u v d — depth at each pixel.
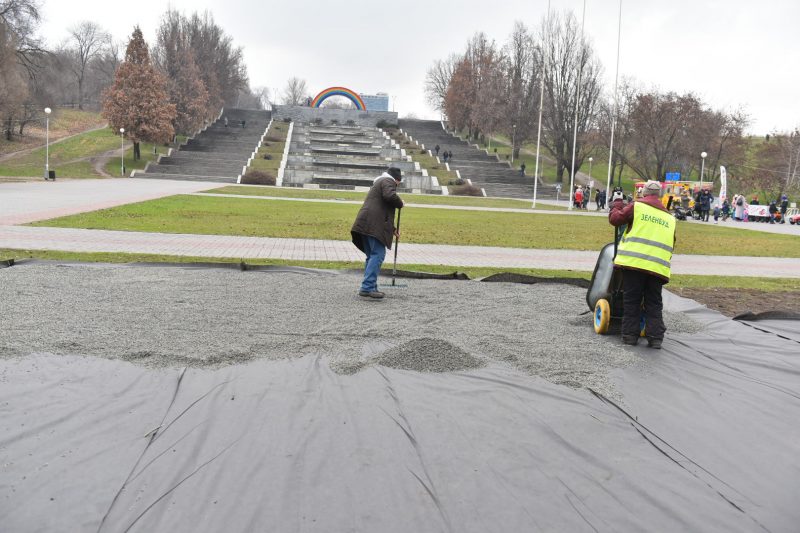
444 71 103.81
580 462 3.45
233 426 3.71
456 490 3.07
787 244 20.00
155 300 7.06
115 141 67.56
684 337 6.47
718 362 5.58
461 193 54.12
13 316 6.02
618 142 61.53
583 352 5.65
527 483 3.18
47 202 22.33
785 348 6.12
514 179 62.28
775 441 3.85
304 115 92.12
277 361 4.97
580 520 2.85
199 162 60.53
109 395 4.13
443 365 5.01
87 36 99.81
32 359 4.75
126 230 14.52
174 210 21.22
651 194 6.15
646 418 4.14
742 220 39.00
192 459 3.28
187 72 70.25
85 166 55.56
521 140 70.75
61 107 89.88
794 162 58.91
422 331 6.14
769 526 2.87
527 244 16.03
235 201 28.28
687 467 3.44
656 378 5.02
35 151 59.47
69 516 2.74
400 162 63.84
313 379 4.58
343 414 3.95
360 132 83.12
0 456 3.25
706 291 9.79
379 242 7.67
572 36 58.22
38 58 63.53
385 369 4.89
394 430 3.74
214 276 8.90
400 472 3.22
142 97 58.25
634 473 3.34
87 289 7.53
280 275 9.23
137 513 2.77
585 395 4.51
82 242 12.09
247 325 6.07
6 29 54.62
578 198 43.88
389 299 7.78
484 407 4.18
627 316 6.03
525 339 6.02
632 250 5.90
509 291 8.73
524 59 71.44
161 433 3.58
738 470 3.44
